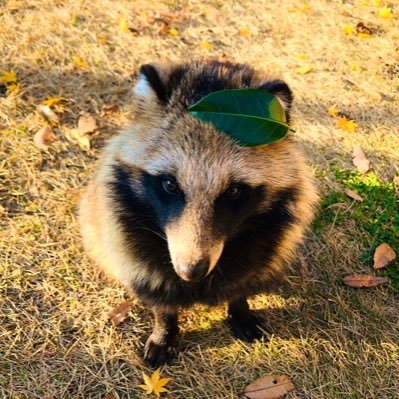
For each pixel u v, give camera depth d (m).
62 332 0.90
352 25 1.41
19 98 1.15
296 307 0.97
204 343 0.91
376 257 1.02
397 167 1.15
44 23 1.30
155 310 0.87
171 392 0.86
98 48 1.27
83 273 0.96
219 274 0.83
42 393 0.85
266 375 0.89
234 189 0.74
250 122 0.71
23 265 0.96
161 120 0.76
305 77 1.28
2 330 0.89
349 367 0.91
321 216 1.06
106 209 0.81
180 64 0.80
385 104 1.25
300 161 0.81
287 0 1.45
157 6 1.39
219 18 1.39
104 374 0.87
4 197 1.03
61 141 1.11
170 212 0.74
